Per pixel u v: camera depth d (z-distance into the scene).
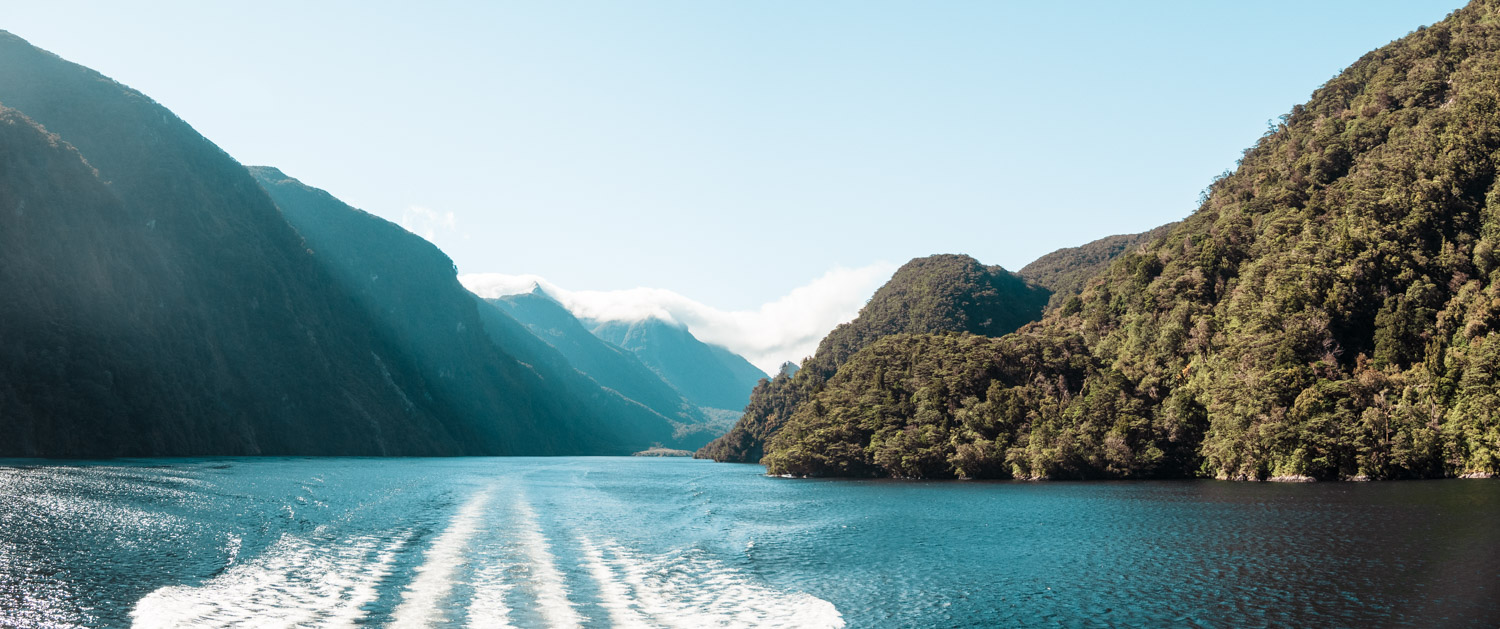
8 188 175.88
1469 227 112.19
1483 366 90.50
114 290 193.25
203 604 31.00
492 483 112.94
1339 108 180.75
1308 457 95.88
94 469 113.19
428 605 31.39
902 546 51.31
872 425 136.62
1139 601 35.44
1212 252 143.62
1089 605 34.84
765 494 97.25
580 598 33.56
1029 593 37.12
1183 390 116.62
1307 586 37.69
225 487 89.69
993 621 32.16
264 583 35.28
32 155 190.75
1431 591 36.19
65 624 28.12
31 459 141.38
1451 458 91.06
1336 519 59.22
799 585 38.56
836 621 31.78
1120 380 120.56
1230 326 121.00
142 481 92.62
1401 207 117.06
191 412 193.00
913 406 136.88
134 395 175.62
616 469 187.62
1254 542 50.16
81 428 159.25
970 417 125.38
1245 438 101.88
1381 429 93.94
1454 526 54.06
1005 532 57.53
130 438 168.62
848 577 40.81
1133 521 61.91
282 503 73.12
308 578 36.56
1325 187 144.75
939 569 43.16
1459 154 118.00
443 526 57.47
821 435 140.75
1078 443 113.31
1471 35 155.38
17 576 36.44
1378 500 70.88
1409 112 143.00
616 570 40.56
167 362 195.12
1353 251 115.44
